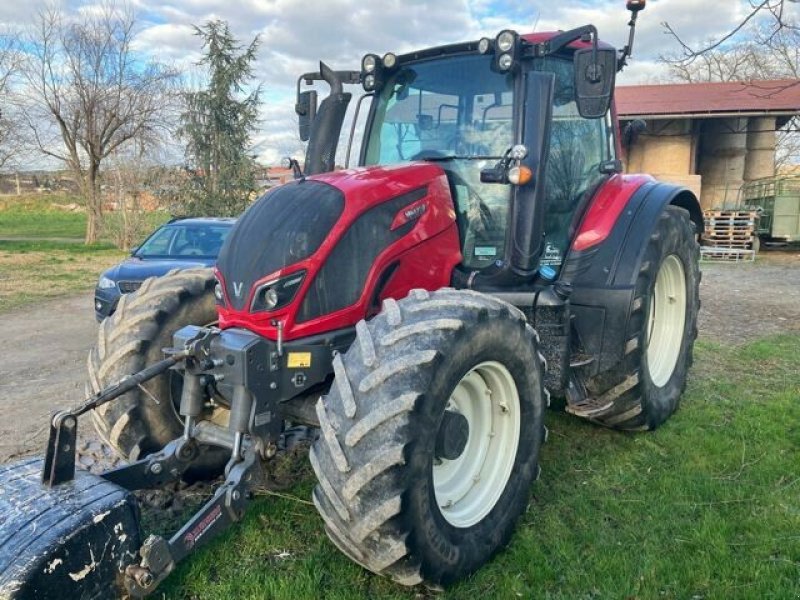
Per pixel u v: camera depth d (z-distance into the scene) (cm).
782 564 272
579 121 402
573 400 372
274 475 359
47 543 201
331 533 249
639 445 402
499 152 358
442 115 378
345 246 290
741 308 899
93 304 1098
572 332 386
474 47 369
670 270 450
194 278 355
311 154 405
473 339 258
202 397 287
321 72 408
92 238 2548
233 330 280
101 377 322
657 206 397
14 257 1909
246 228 296
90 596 210
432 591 264
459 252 351
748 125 1884
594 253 387
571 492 344
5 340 812
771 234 1681
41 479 230
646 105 1803
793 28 545
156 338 328
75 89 2536
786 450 385
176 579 270
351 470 233
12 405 534
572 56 392
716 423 435
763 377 541
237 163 2203
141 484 271
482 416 294
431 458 245
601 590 262
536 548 290
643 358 389
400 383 238
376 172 322
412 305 262
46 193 4328
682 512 319
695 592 260
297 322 279
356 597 257
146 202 2306
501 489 291
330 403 245
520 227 340
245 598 259
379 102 404
